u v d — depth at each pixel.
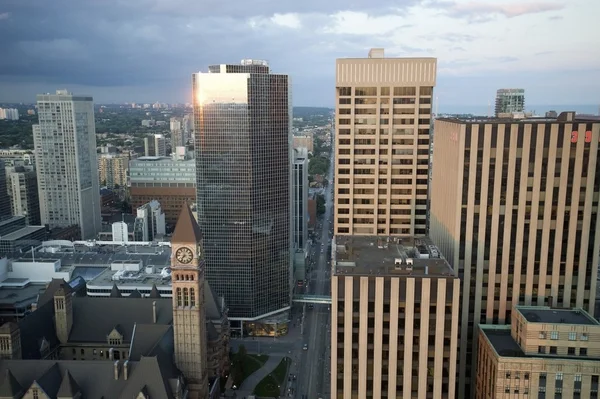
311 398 182.12
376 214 192.00
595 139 128.00
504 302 137.88
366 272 113.44
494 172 132.12
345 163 189.88
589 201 130.88
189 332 153.38
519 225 134.00
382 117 185.75
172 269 150.25
